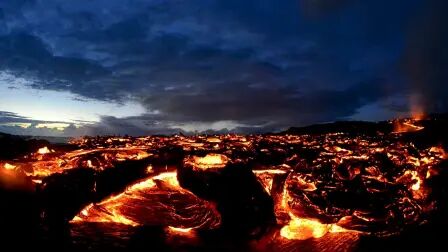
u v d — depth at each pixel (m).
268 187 7.60
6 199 5.73
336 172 8.07
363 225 7.36
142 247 6.09
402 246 6.73
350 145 10.61
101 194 6.81
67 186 6.43
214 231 6.80
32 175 6.44
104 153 7.54
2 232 5.49
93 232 6.47
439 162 8.96
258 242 6.72
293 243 6.90
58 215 6.18
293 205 7.32
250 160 7.95
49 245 5.66
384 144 10.78
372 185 7.97
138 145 9.36
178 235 6.73
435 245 6.74
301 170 7.95
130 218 6.95
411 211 7.81
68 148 8.92
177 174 7.15
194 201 7.21
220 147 8.97
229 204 6.77
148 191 7.24
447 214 8.00
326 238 7.13
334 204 7.34
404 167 8.67
